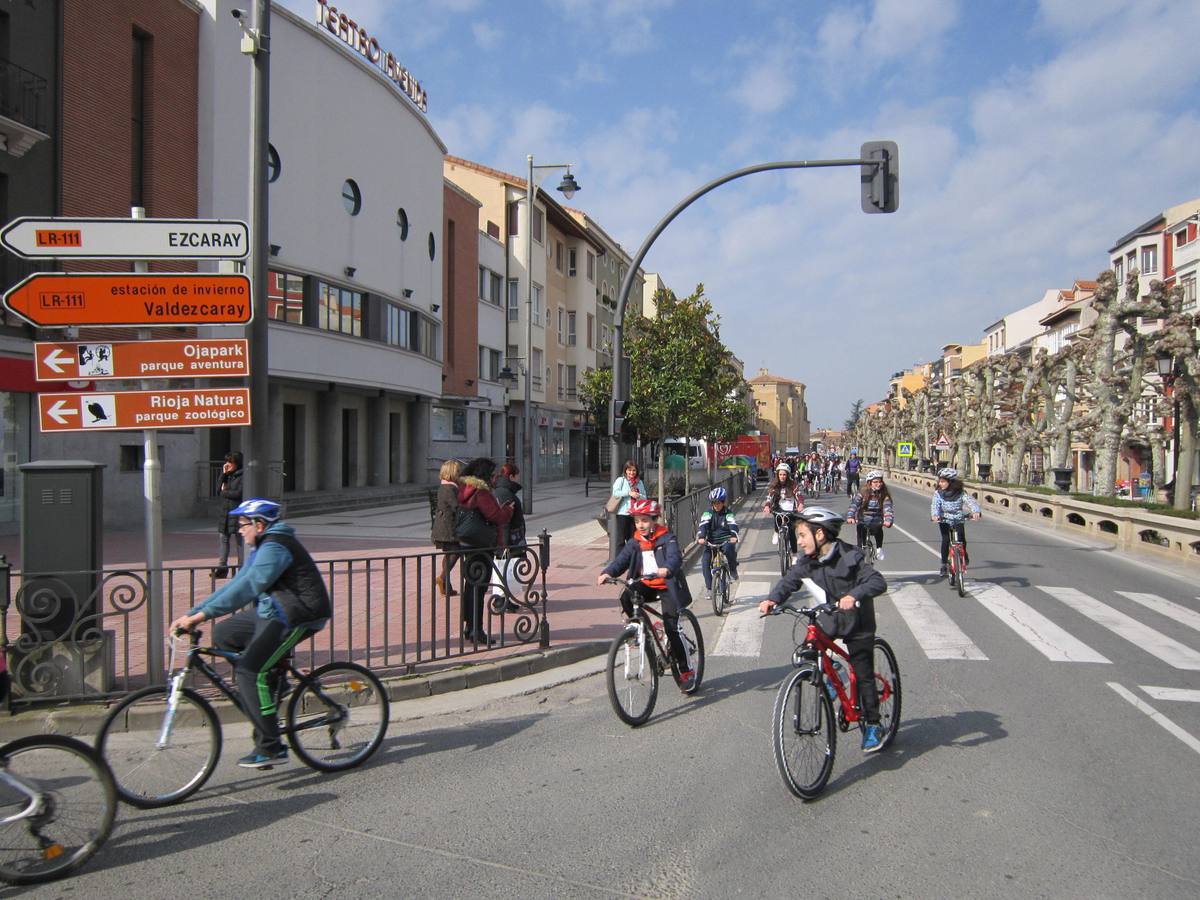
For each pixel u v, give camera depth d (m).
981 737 5.79
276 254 22.86
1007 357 40.28
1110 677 7.34
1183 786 4.90
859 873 3.87
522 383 43.25
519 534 10.21
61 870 3.90
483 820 4.48
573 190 24.45
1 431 15.87
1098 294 21.78
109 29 18.03
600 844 4.18
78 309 6.00
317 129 24.42
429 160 31.97
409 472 33.88
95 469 6.04
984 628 9.40
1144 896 3.67
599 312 54.81
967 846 4.14
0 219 15.91
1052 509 23.33
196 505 20.39
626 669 6.14
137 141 19.14
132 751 4.70
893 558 15.80
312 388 26.11
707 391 21.64
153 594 6.26
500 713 6.53
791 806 4.65
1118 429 21.47
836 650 5.20
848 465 30.78
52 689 5.94
